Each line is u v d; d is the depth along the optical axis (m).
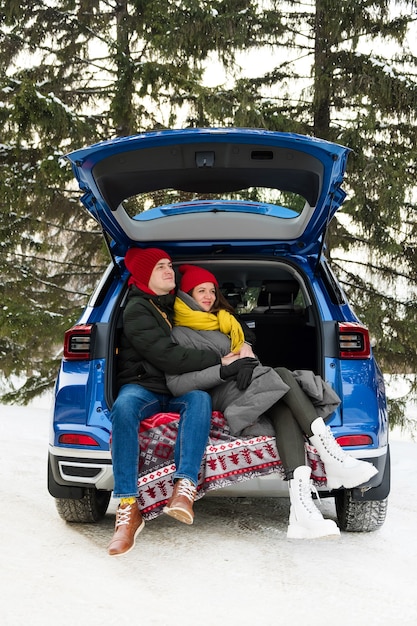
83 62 12.39
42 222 11.97
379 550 3.28
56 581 2.82
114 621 2.46
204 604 2.62
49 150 11.10
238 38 10.84
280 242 3.92
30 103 10.74
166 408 3.41
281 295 4.24
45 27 12.35
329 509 4.05
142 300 3.47
